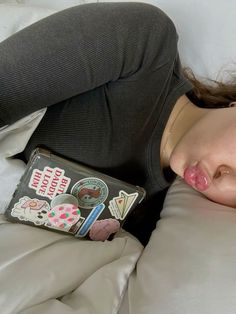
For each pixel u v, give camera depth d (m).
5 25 0.82
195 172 0.69
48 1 0.92
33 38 0.62
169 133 0.76
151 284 0.64
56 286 0.63
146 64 0.69
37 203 0.67
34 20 0.83
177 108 0.77
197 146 0.70
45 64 0.62
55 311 0.60
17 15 0.83
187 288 0.62
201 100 0.83
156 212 0.83
